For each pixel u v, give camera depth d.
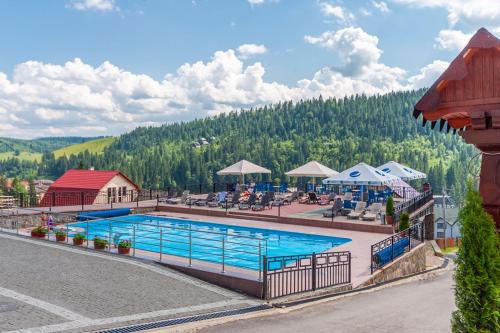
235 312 9.61
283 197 31.94
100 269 12.84
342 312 9.86
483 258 4.62
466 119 5.34
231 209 27.72
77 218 24.70
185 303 10.11
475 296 4.66
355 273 14.08
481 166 4.70
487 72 4.54
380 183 24.88
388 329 8.57
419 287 13.45
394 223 21.70
